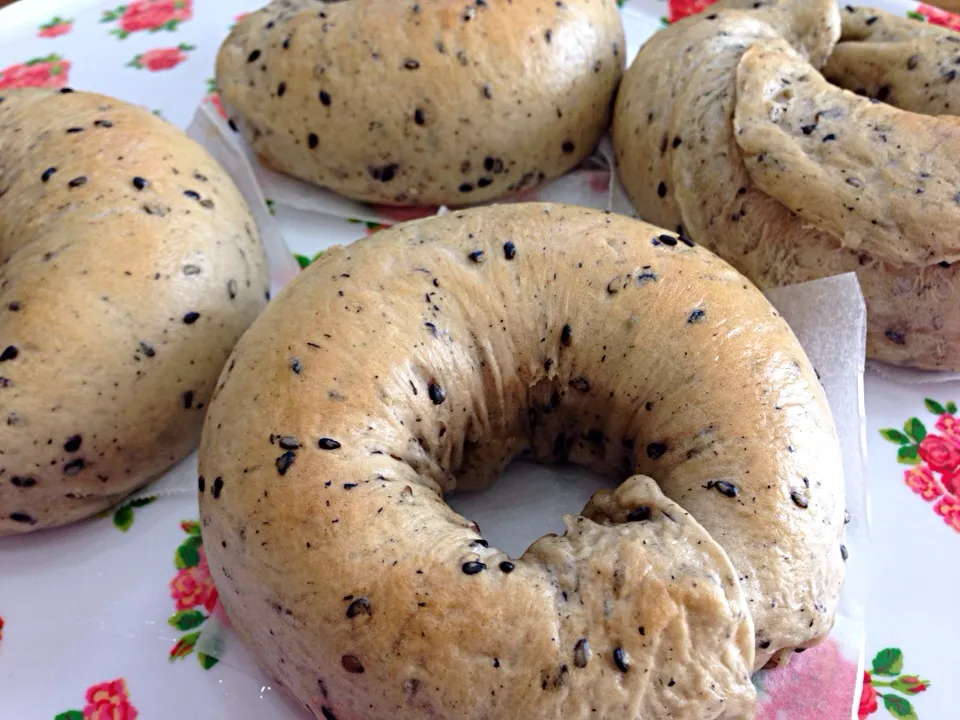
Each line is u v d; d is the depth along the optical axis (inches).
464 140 7.1
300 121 7.3
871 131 6.1
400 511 4.6
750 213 6.4
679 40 7.3
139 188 6.1
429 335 5.2
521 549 5.7
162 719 5.1
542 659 4.2
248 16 8.0
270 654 4.8
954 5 9.5
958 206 5.8
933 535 5.8
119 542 5.9
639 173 7.2
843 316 6.0
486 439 5.6
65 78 8.7
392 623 4.3
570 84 7.3
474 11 7.1
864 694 5.2
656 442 5.2
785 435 4.9
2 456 5.4
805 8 7.2
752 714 4.3
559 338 5.4
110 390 5.6
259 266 6.7
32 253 5.9
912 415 6.4
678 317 5.3
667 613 4.2
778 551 4.6
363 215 7.7
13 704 5.2
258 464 4.8
